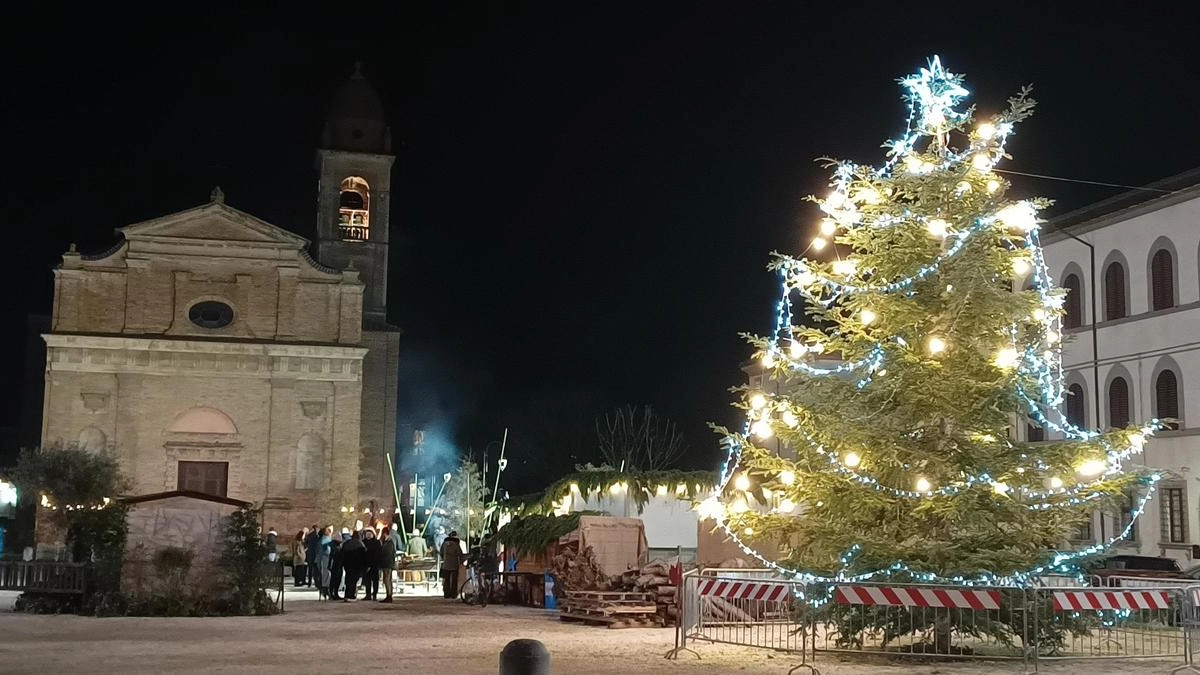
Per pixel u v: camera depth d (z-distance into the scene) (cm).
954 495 1672
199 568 2484
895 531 1758
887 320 1781
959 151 1858
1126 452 1736
